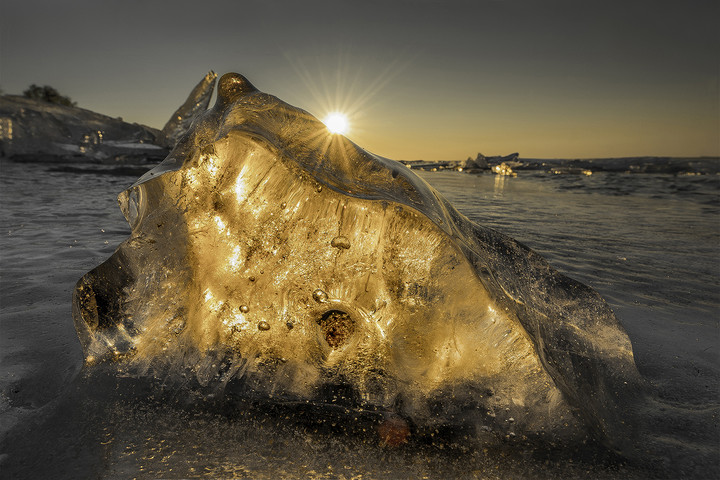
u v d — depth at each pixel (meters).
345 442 0.45
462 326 0.47
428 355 0.49
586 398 0.50
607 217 2.07
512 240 0.67
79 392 0.50
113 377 0.52
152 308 0.53
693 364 0.65
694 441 0.47
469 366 0.48
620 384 0.56
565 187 3.77
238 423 0.47
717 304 0.90
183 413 0.48
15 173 3.58
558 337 0.55
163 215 0.51
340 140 0.54
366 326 0.50
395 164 0.58
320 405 0.50
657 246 1.43
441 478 0.42
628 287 1.00
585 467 0.43
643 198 2.98
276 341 0.52
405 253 0.48
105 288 0.54
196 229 0.51
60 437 0.44
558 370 0.49
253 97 0.53
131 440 0.44
